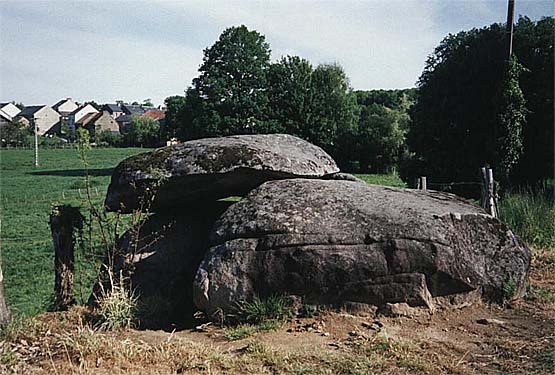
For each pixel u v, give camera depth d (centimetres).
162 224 1002
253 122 4241
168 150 927
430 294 763
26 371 541
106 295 805
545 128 1905
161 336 688
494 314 767
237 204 838
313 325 712
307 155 994
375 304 748
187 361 580
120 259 956
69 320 761
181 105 4566
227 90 4206
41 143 6900
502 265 815
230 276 758
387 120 4409
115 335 686
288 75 4484
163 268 950
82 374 535
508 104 1841
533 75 1964
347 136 4475
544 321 739
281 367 575
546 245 1145
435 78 2141
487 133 1991
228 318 754
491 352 637
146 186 899
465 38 2120
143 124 7125
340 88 4731
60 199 2631
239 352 629
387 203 815
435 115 2122
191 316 832
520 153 1884
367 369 571
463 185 1981
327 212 789
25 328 659
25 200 2683
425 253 756
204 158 890
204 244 978
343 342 657
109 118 9419
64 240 937
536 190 1784
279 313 733
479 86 2027
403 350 627
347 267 743
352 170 4425
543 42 1966
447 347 649
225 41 4225
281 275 750
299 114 4419
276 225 773
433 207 827
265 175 915
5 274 1311
